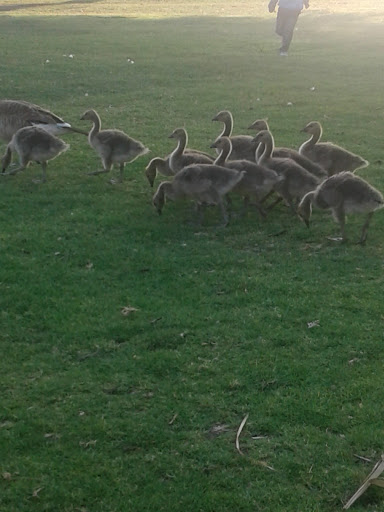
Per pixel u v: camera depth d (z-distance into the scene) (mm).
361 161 12398
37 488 6051
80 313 8617
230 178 10930
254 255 10219
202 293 9148
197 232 11016
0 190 12570
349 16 36812
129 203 12117
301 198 11391
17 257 9977
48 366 7637
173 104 19062
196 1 47781
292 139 15844
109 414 6941
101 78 22000
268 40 30172
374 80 22109
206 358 7789
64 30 32469
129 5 45125
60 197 12273
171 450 6500
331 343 8023
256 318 8516
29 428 6730
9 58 24812
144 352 7887
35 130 12750
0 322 8414
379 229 11078
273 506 5910
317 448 6492
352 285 9305
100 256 10070
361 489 5941
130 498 5977
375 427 6719
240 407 7031
